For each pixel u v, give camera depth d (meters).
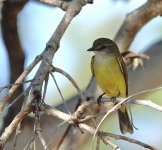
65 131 11.71
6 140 8.07
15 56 15.23
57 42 9.32
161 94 15.13
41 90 8.45
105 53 13.12
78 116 8.32
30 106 8.28
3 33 15.05
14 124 8.15
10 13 14.72
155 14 13.79
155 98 15.09
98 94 12.99
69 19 9.62
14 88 8.49
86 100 8.57
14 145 8.12
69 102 12.42
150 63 13.68
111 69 13.04
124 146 15.43
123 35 14.06
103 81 13.04
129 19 14.02
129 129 12.70
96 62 13.12
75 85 8.53
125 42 14.05
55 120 11.50
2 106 8.34
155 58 13.74
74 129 12.03
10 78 15.25
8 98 8.42
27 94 8.42
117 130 15.97
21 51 15.24
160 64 13.62
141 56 13.38
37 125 8.05
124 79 13.13
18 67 15.27
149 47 14.18
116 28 18.16
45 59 8.72
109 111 8.02
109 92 13.20
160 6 13.56
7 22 14.90
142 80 13.56
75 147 12.05
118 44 14.04
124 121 12.77
